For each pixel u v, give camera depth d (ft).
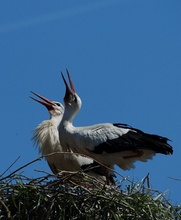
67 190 45.80
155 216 45.42
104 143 58.54
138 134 58.23
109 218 45.01
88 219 44.62
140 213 45.29
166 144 57.06
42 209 44.98
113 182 59.00
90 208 45.06
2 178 45.75
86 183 47.29
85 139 58.90
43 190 45.44
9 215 43.86
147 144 57.62
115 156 58.90
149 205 45.62
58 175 46.65
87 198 45.34
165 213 45.62
